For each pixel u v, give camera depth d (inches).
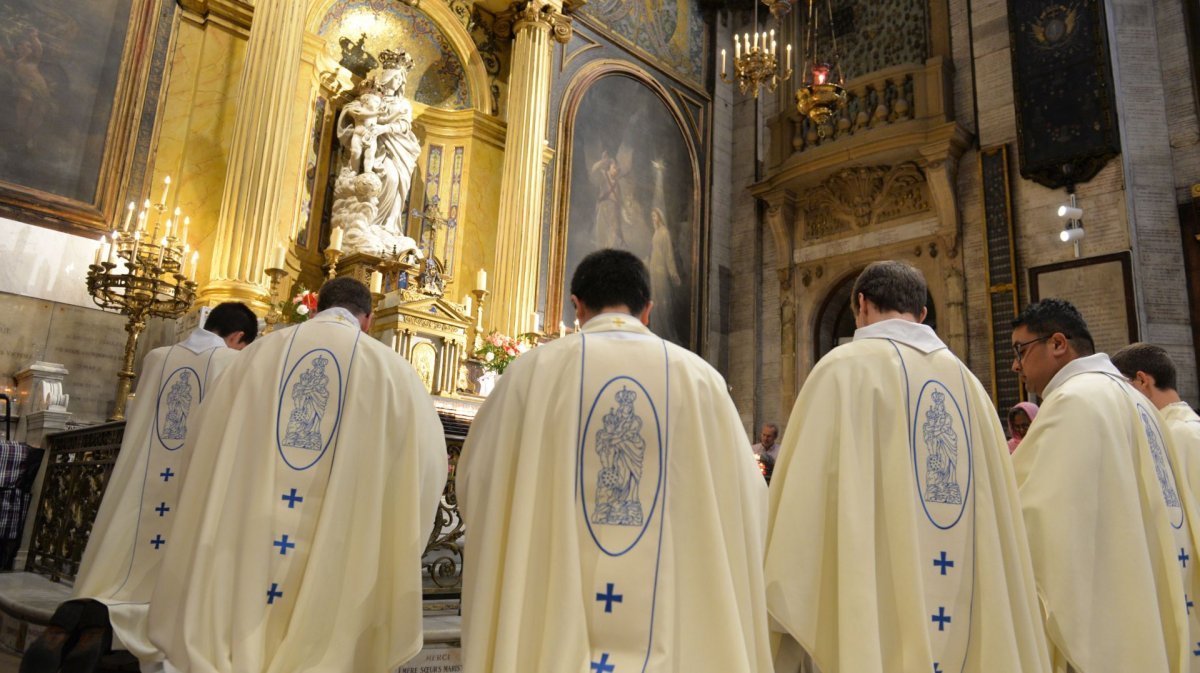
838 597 80.7
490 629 69.0
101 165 281.4
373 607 93.5
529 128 412.8
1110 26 401.7
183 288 241.8
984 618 82.4
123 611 109.7
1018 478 97.9
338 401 96.6
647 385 74.4
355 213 346.9
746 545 74.2
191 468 95.6
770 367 508.1
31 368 230.1
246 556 87.5
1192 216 376.2
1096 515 92.0
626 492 70.9
